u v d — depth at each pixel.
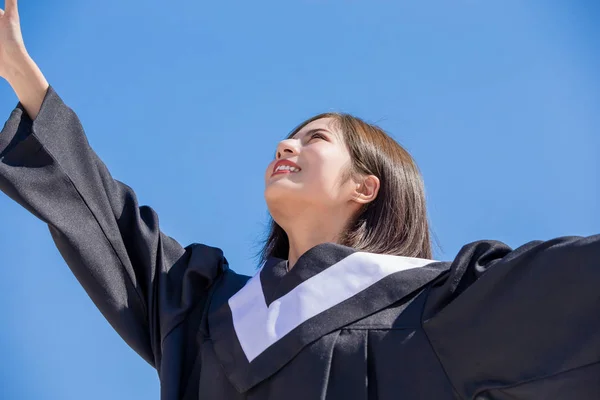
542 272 3.11
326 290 3.61
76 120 4.19
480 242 3.53
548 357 3.06
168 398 3.71
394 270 3.62
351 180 4.18
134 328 4.07
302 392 3.32
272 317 3.61
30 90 4.15
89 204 4.06
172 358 3.83
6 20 4.16
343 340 3.42
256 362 3.48
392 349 3.36
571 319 3.03
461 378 3.24
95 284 4.03
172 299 4.05
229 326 3.76
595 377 2.96
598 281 2.96
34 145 4.00
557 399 3.00
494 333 3.19
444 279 3.54
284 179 4.07
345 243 4.09
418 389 3.26
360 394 3.28
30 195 3.91
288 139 4.25
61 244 4.00
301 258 3.78
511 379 3.13
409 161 4.43
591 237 3.05
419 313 3.44
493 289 3.23
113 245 4.08
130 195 4.28
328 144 4.22
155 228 4.23
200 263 4.15
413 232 4.21
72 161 4.08
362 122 4.46
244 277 4.21
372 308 3.50
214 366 3.64
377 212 4.20
